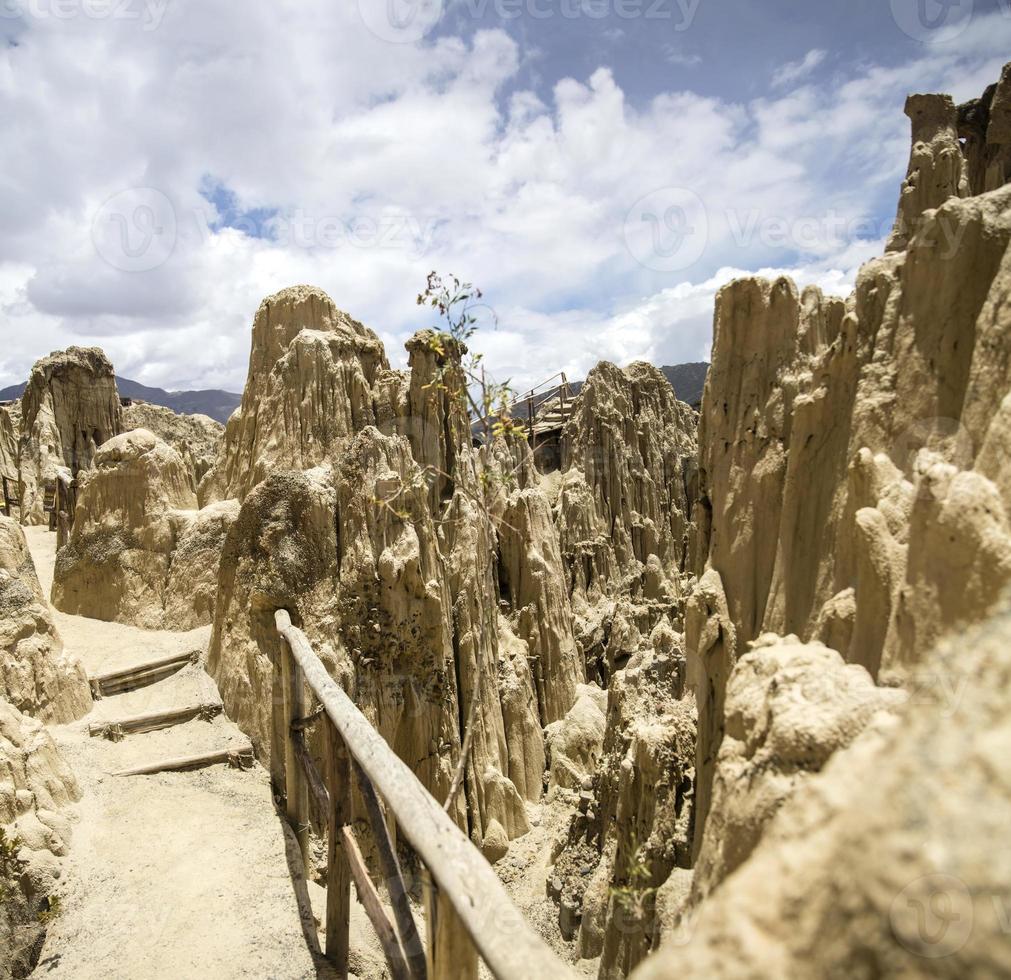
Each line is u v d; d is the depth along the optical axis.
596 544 29.42
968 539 3.50
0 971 7.78
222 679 13.35
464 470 16.61
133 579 15.76
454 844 4.87
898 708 3.46
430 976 5.08
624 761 7.91
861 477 4.99
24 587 12.52
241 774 12.05
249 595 13.31
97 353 29.09
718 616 6.39
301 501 13.59
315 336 16.19
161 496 16.33
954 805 1.43
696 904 4.09
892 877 1.41
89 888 9.09
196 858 9.86
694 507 7.71
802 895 1.58
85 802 10.47
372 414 16.53
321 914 9.19
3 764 9.41
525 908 12.91
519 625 20.47
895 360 5.34
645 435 35.16
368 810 7.36
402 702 13.48
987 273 4.98
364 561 13.55
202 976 7.95
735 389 6.93
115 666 13.79
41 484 26.45
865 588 4.59
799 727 3.61
